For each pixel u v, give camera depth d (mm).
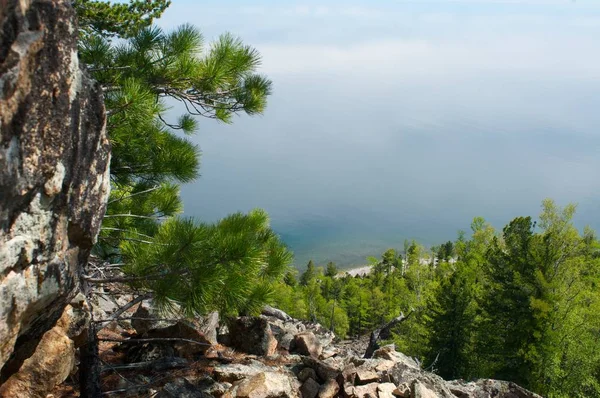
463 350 35812
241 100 8758
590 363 28547
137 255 6168
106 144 4430
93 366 6852
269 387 7797
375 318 68375
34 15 3229
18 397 5145
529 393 11414
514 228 32469
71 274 4355
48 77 3396
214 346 10000
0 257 3258
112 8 8562
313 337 11547
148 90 6770
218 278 5926
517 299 29922
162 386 7949
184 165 8258
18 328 3795
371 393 8797
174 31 7879
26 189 3342
